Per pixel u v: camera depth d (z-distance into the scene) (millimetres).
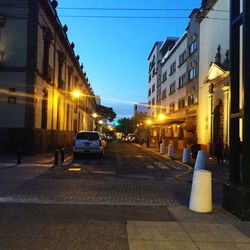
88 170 18625
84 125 70312
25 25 27469
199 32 40094
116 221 8062
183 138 47688
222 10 31297
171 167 21531
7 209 9000
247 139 8531
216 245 6562
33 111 27328
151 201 10500
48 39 31719
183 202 10445
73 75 52438
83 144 27344
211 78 33531
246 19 8664
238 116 8984
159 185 13852
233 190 8922
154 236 7023
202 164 17500
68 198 10648
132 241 6695
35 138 27875
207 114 36094
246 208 8336
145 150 43406
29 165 20109
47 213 8664
